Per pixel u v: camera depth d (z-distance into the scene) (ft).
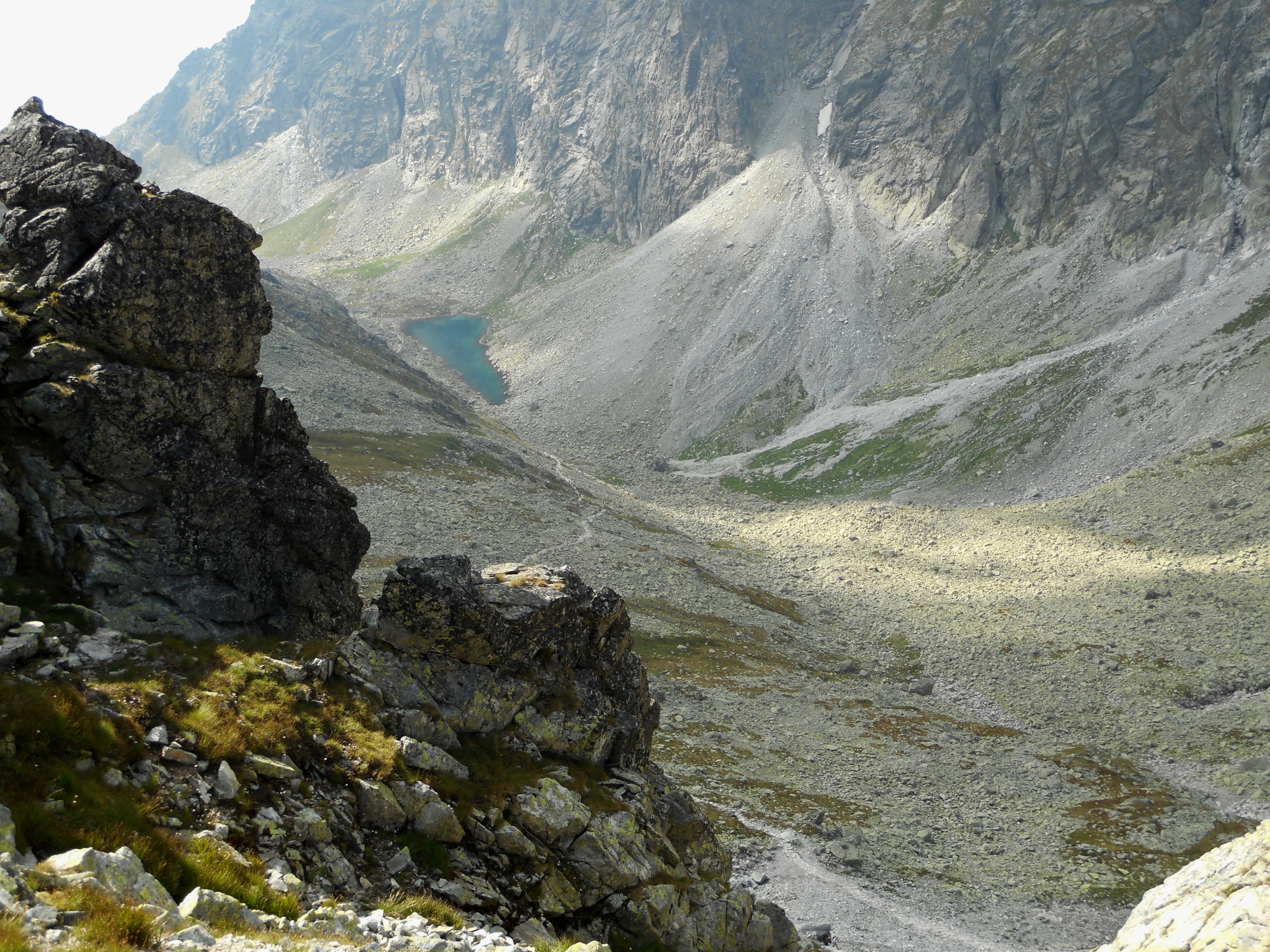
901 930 162.30
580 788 78.74
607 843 73.72
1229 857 82.38
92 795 47.55
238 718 61.31
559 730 82.99
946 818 217.36
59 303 72.13
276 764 59.36
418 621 77.10
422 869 62.34
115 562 72.49
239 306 81.00
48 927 33.73
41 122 78.07
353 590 92.63
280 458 86.28
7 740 47.75
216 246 79.25
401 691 75.41
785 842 189.57
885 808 217.77
